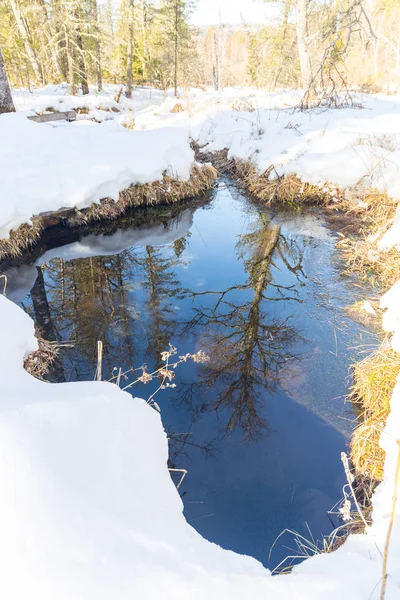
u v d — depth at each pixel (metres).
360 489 2.35
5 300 3.00
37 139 5.86
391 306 3.87
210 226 6.36
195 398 3.16
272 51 16.78
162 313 4.25
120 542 1.40
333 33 9.61
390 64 24.06
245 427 2.88
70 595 1.20
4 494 1.38
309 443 2.72
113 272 5.04
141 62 21.00
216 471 2.55
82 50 13.58
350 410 2.96
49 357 3.33
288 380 3.29
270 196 6.92
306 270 4.99
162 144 6.73
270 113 10.30
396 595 1.37
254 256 5.45
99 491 1.56
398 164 6.34
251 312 4.23
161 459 2.01
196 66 24.03
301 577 1.48
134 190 6.31
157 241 5.92
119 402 2.09
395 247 4.83
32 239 5.24
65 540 1.33
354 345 3.64
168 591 1.28
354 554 1.65
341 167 6.69
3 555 1.26
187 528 1.67
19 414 1.69
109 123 7.37
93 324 4.04
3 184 5.10
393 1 19.84
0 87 6.22
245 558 1.61
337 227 6.05
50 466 1.51
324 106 10.92
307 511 2.28
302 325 3.96
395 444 2.28
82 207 5.67
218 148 9.30
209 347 3.74
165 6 18.66
